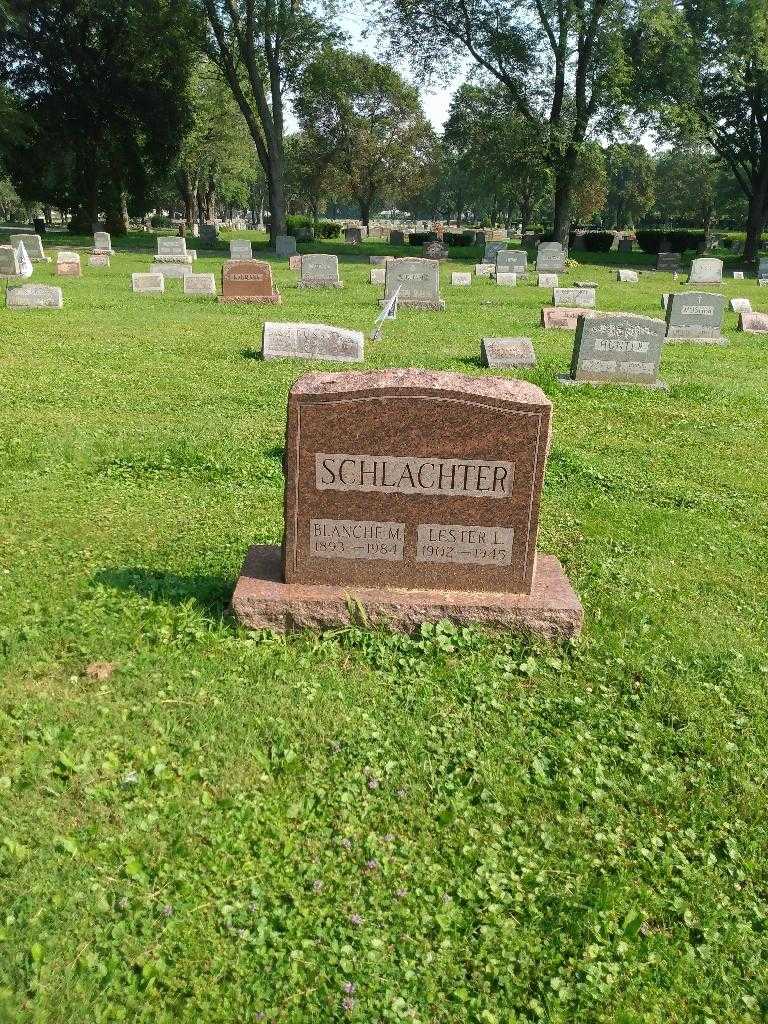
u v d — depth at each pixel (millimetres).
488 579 5125
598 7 39469
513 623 5043
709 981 3092
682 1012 2984
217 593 5453
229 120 62688
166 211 102312
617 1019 2918
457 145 50438
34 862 3311
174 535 6559
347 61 57250
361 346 13992
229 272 21016
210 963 3006
